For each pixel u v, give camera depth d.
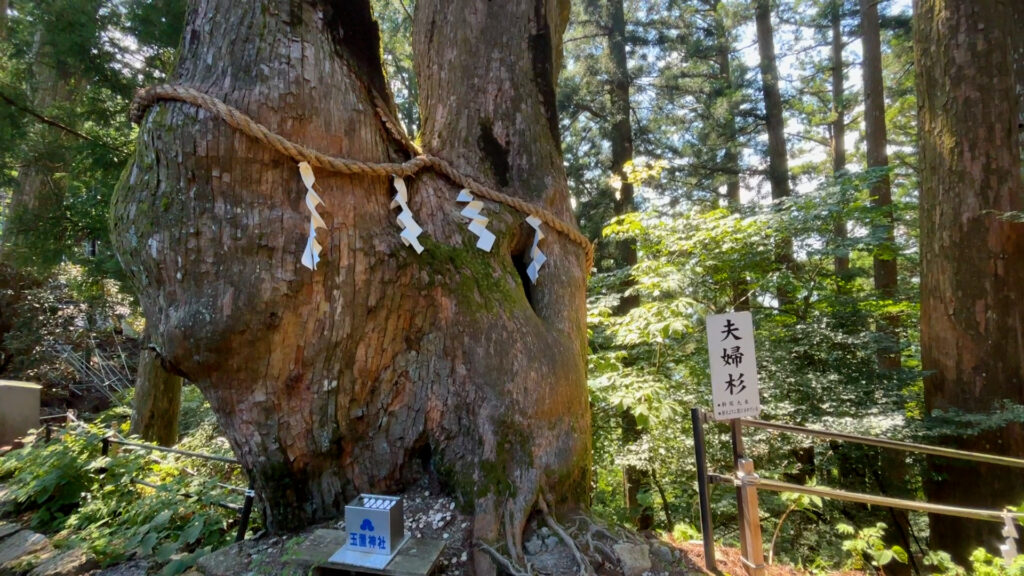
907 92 12.84
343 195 2.30
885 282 8.33
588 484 2.69
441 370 2.45
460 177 2.74
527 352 2.47
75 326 9.55
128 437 5.70
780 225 5.55
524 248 2.91
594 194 10.22
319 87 2.31
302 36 2.33
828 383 5.00
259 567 2.14
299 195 2.19
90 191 6.00
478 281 2.52
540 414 2.45
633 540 2.38
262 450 2.31
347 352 2.31
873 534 2.72
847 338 5.29
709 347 2.46
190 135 2.09
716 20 11.63
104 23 5.45
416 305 2.46
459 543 2.19
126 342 10.52
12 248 6.05
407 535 2.17
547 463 2.42
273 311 2.11
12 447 4.71
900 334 7.22
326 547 2.10
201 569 2.26
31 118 5.71
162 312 2.16
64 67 5.82
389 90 2.82
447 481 2.41
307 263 2.12
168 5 5.43
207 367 2.16
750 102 10.88
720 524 5.29
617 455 4.84
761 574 2.30
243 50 2.24
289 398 2.27
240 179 2.11
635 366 5.16
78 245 6.27
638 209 10.79
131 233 2.16
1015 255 4.48
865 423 4.53
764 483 2.37
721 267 5.82
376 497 2.08
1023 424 4.29
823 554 4.43
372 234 2.36
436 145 2.93
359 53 2.61
